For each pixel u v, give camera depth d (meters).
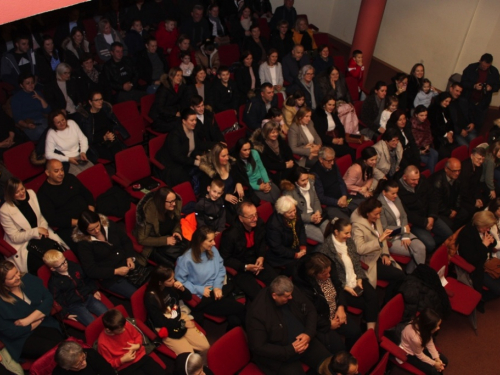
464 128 8.52
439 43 10.29
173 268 4.95
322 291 4.71
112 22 9.37
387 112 7.83
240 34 10.30
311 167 6.84
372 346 4.42
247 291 4.88
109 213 5.59
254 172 6.23
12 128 6.41
